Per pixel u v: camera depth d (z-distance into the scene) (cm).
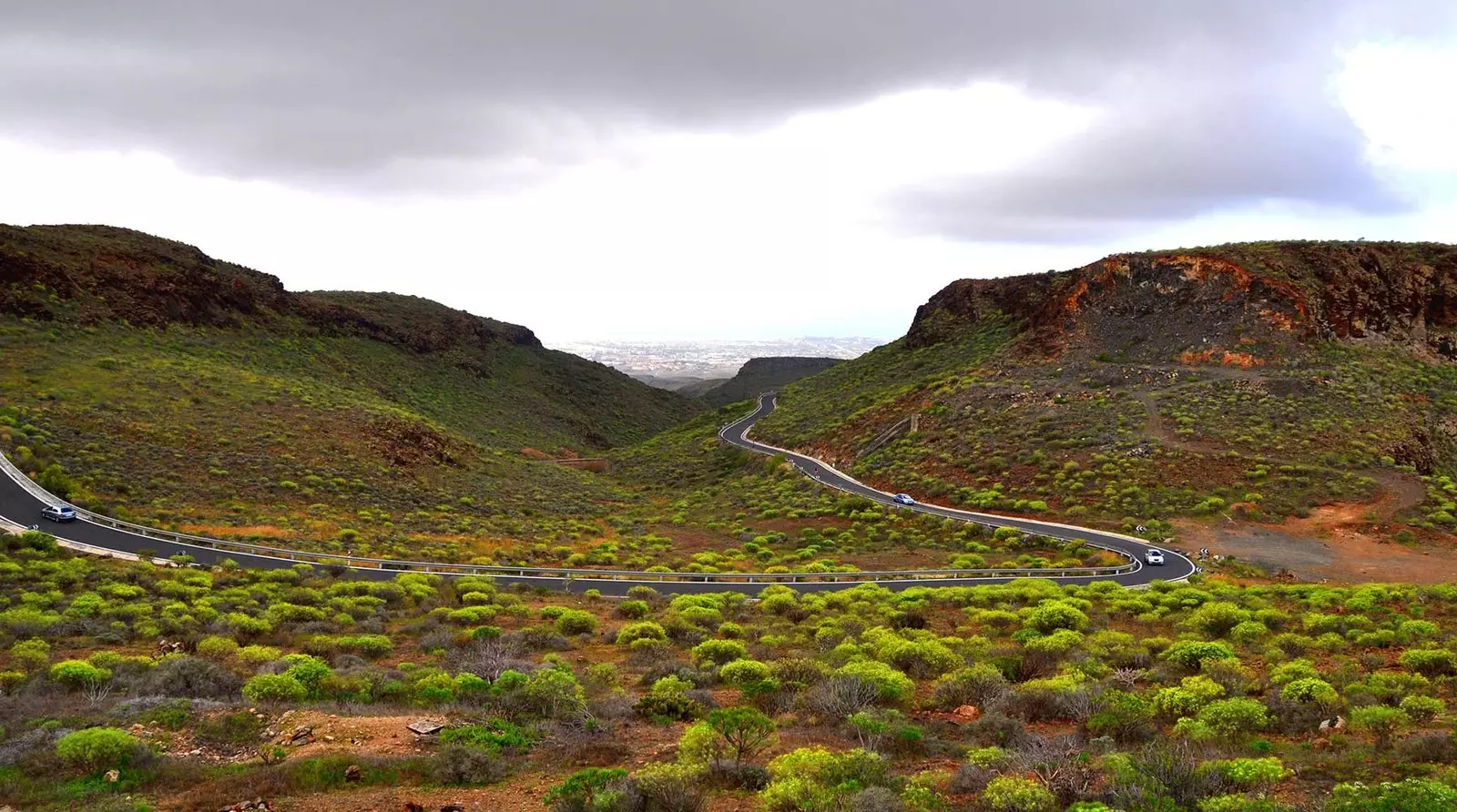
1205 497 5553
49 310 7969
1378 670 1931
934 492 6619
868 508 6359
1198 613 2659
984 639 2408
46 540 3684
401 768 1139
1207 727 1320
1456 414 6719
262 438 6500
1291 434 6234
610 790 1007
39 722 1321
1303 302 7950
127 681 1644
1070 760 1118
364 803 1039
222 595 2936
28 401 6069
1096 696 1530
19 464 4972
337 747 1239
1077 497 5878
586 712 1505
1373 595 3133
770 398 15112
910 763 1242
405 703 1564
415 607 3067
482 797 1073
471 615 2745
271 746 1242
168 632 2297
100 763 1099
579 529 6066
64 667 1617
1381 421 6406
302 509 5328
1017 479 6406
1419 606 2883
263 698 1500
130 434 5959
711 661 2048
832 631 2483
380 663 2089
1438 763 1122
